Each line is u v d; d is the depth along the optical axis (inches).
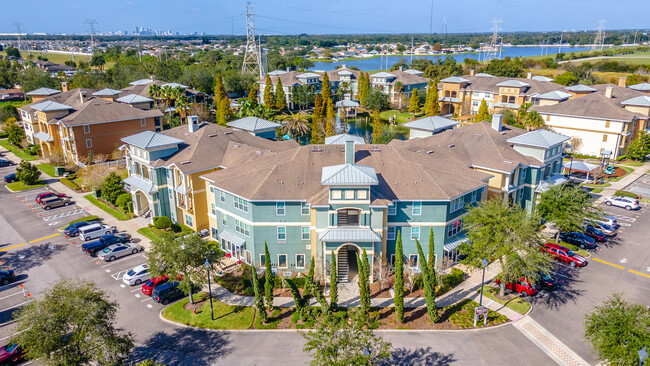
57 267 1878.7
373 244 1684.3
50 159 3134.8
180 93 3905.0
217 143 2317.9
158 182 2218.3
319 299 1483.8
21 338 1130.7
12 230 2240.4
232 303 1608.0
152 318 1529.3
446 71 6796.3
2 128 4242.1
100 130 3216.0
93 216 2362.2
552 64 6983.3
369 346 1083.3
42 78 5324.8
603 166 3026.6
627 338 1104.8
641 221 2241.6
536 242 1582.2
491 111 4665.4
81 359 1176.2
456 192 1749.5
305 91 5565.9
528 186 2213.3
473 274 1792.6
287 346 1374.3
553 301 1592.0
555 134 2290.8
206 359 1321.4
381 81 5876.0
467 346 1358.3
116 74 5925.2
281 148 2439.7
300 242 1772.9
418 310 1544.0
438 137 2475.4
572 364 1280.8
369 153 1904.5
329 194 1642.5
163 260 1535.4
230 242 1879.9
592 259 1879.9
